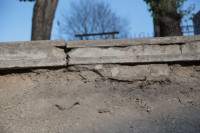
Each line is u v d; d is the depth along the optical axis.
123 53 3.05
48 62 3.02
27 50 3.05
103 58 3.02
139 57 3.01
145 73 3.02
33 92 2.97
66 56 3.10
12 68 3.05
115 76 3.02
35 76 3.14
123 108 2.68
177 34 6.20
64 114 2.62
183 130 2.20
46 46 3.05
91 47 3.06
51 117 2.59
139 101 2.76
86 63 3.03
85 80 3.08
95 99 2.82
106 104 2.75
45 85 3.06
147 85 3.01
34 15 6.23
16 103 2.82
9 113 2.67
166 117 2.46
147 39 3.04
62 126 2.44
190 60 3.00
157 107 2.66
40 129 2.42
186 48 3.04
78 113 2.62
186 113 2.50
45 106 2.75
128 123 2.42
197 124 2.26
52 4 6.29
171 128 2.26
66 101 2.79
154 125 2.35
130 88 2.99
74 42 3.05
